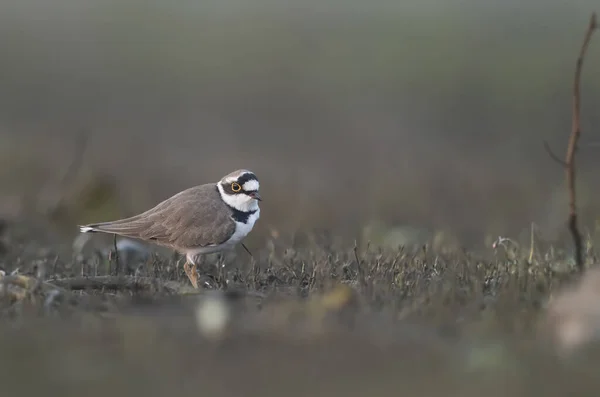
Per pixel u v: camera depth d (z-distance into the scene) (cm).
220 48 2806
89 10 2994
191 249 1165
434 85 2588
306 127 2428
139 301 1028
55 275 1178
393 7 2992
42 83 2616
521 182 2045
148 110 2506
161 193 1998
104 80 2659
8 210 1806
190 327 923
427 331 898
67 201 1808
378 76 2639
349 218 1816
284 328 912
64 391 750
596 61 2534
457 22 2825
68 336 899
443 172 2122
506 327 905
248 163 2231
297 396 739
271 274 1134
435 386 763
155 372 791
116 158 2200
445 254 1267
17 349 859
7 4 3020
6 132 2377
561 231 1563
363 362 818
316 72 2686
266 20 2966
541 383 766
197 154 2277
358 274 1102
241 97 2564
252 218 1182
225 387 758
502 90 2519
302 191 2000
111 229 1173
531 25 2714
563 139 2306
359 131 2406
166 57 2756
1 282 1044
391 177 2089
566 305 933
